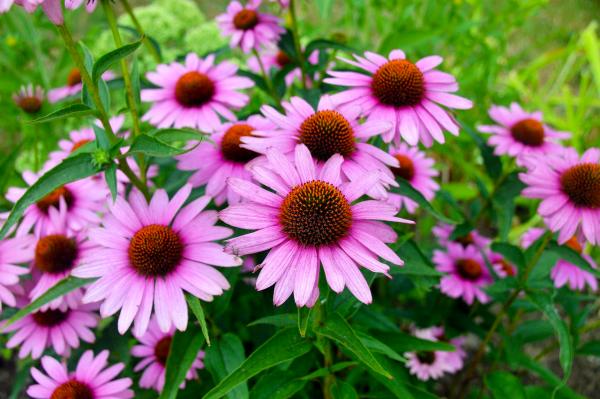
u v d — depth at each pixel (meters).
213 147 0.32
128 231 0.27
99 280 0.25
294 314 0.27
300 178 0.23
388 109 0.28
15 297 0.33
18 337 0.32
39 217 0.34
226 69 0.38
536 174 0.32
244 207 0.22
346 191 0.23
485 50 0.67
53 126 0.57
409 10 0.63
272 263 0.21
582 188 0.30
